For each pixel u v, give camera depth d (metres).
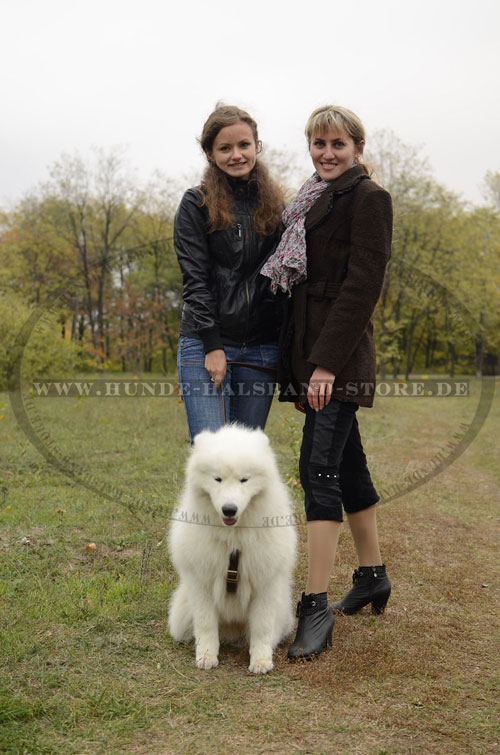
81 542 4.31
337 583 3.83
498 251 17.92
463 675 2.71
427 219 18.17
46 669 2.63
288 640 3.09
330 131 3.02
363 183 2.94
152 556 4.09
